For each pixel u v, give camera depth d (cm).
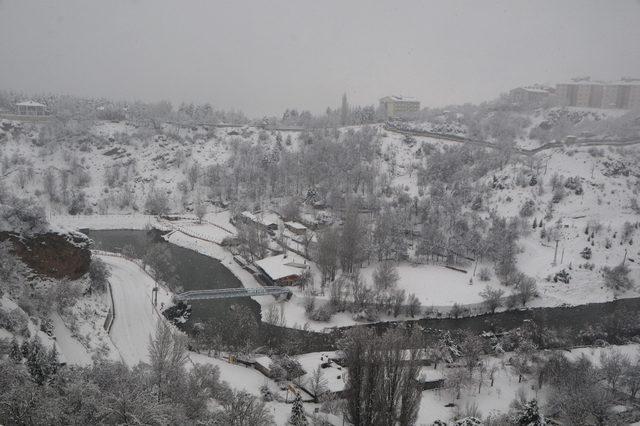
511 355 11319
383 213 18512
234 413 6400
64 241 11006
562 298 14588
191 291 13538
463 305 13588
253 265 16175
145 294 12888
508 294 14438
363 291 13312
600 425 8325
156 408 5369
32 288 9831
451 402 9250
